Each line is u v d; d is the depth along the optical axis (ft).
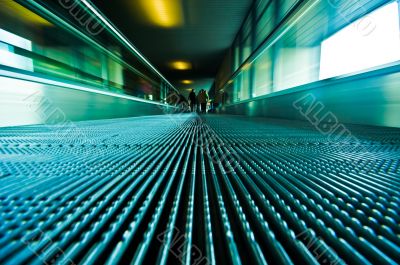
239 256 1.29
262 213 1.76
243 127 9.72
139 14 23.68
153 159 3.63
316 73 14.16
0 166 3.11
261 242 1.42
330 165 3.22
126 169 2.98
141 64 30.81
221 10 23.24
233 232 1.53
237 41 29.30
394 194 2.13
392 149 4.45
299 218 1.68
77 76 16.29
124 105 22.16
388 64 7.40
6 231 1.47
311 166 3.17
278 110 16.08
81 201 1.93
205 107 52.49
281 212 1.78
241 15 24.31
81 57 16.71
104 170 2.92
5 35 10.36
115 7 22.21
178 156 3.92
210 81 67.87
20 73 9.36
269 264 1.29
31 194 2.08
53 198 1.98
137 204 1.92
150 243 1.40
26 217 1.65
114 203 1.90
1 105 8.55
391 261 1.20
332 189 2.26
